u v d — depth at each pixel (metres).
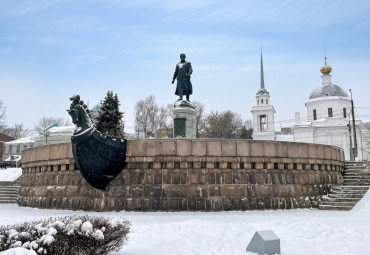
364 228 9.37
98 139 13.09
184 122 18.75
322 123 68.31
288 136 76.06
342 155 19.02
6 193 22.47
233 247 7.51
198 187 14.16
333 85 74.69
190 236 8.49
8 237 5.75
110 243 6.61
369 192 15.91
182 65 19.81
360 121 64.75
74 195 15.10
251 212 13.77
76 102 12.81
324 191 16.50
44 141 57.06
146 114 68.62
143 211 13.95
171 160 14.34
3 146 76.69
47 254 5.53
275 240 7.01
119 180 14.42
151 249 7.30
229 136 77.12
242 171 14.62
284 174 15.25
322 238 8.43
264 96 77.00
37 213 13.94
